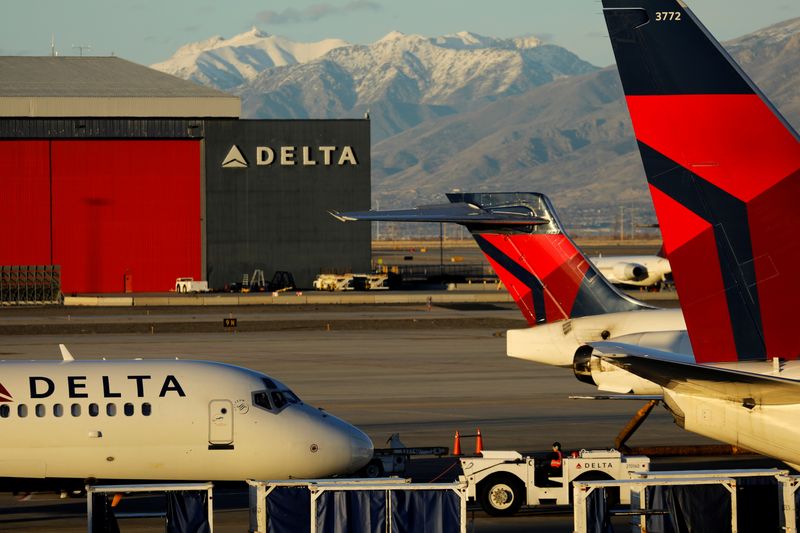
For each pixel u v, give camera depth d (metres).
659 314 127.81
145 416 94.19
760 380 63.81
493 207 130.62
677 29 64.44
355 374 194.62
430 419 149.50
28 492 94.44
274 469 96.62
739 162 64.50
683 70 64.50
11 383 94.00
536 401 165.38
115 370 96.12
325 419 99.50
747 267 65.25
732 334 66.06
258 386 97.50
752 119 64.25
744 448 68.75
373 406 160.50
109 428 93.62
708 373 64.62
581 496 73.50
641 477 76.75
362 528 74.81
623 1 64.81
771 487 76.62
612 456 95.00
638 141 65.44
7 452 92.56
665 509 75.38
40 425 92.94
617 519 92.81
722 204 64.88
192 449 95.00
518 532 89.81
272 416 96.81
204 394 95.75
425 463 120.31
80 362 97.38
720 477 75.88
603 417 150.88
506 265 132.75
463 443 132.25
